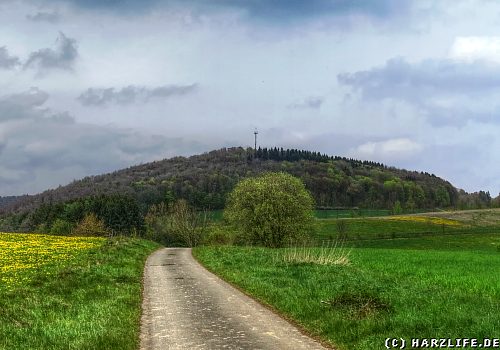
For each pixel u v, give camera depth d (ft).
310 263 93.45
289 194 210.38
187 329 44.75
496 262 122.21
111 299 58.49
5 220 569.23
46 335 39.78
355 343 37.63
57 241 204.03
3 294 60.34
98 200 449.48
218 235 254.88
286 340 40.22
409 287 63.57
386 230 399.44
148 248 182.60
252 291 66.80
